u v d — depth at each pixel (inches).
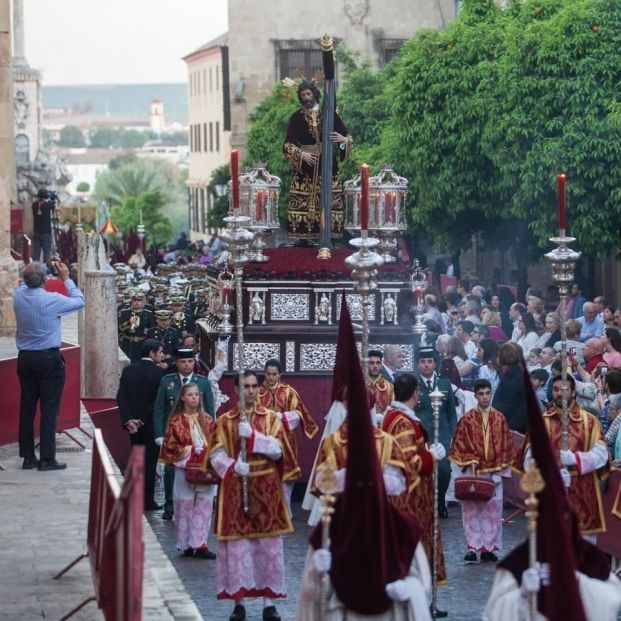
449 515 773.3
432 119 1464.1
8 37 1106.1
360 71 2121.1
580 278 1588.3
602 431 625.9
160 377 772.6
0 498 662.5
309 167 839.1
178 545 676.1
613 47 1270.9
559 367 742.5
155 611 496.4
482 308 1101.7
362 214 522.6
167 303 1141.1
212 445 563.5
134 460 379.6
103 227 2529.5
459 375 816.9
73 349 796.6
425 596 435.5
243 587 556.7
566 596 384.5
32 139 3267.7
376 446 457.1
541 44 1279.5
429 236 1638.8
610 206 1266.0
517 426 751.1
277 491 562.9
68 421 797.9
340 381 563.5
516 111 1295.5
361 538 430.0
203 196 5334.6
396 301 811.4
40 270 717.3
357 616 431.2
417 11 2886.3
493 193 1445.6
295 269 808.9
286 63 2881.4
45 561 557.3
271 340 802.8
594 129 1247.5
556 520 387.5
